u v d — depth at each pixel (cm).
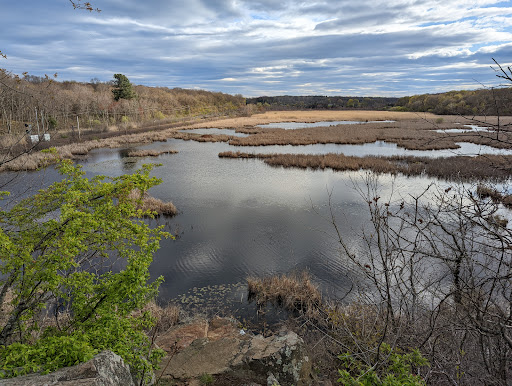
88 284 367
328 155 3384
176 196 2144
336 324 516
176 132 5581
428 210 395
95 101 6047
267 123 7669
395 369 281
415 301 382
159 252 1342
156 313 848
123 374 297
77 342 299
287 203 1973
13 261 333
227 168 3017
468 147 3806
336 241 1384
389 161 3130
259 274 1163
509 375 325
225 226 1623
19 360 284
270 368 471
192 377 464
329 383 494
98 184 468
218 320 802
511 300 293
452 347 366
